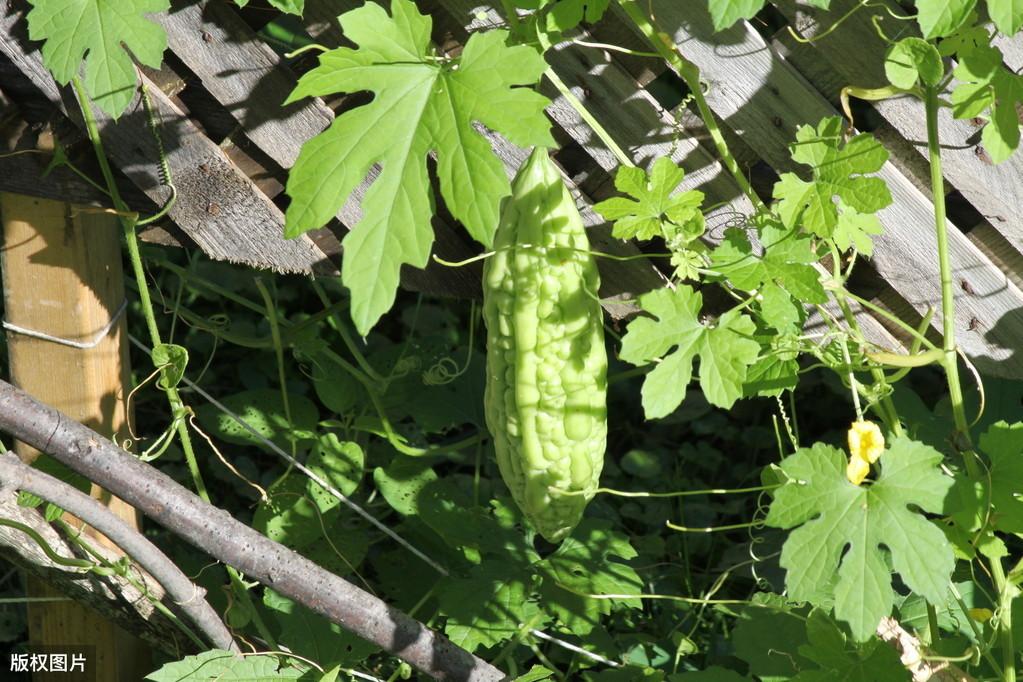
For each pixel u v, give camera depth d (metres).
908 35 1.48
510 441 1.49
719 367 1.42
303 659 1.56
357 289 1.33
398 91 1.37
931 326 1.55
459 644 1.62
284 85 1.53
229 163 1.55
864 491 1.42
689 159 1.52
